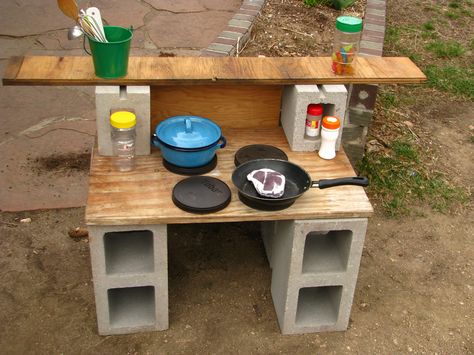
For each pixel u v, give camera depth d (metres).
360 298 2.74
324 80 2.50
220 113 2.72
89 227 2.17
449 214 3.30
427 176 3.54
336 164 2.51
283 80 2.48
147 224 2.19
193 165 2.40
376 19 4.76
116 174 2.37
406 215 3.27
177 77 2.43
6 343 2.42
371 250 3.02
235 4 5.31
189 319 2.57
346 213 2.24
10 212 3.04
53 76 2.36
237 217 2.20
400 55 4.85
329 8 5.14
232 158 2.53
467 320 2.67
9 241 2.89
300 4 5.18
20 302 2.59
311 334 2.54
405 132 3.93
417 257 3.00
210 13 5.08
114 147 2.41
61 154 3.44
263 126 2.79
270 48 4.46
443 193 3.43
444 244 3.09
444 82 4.53
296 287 2.39
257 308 2.65
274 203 2.19
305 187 2.27
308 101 2.46
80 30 2.31
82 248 2.89
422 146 3.82
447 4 5.90
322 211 2.23
